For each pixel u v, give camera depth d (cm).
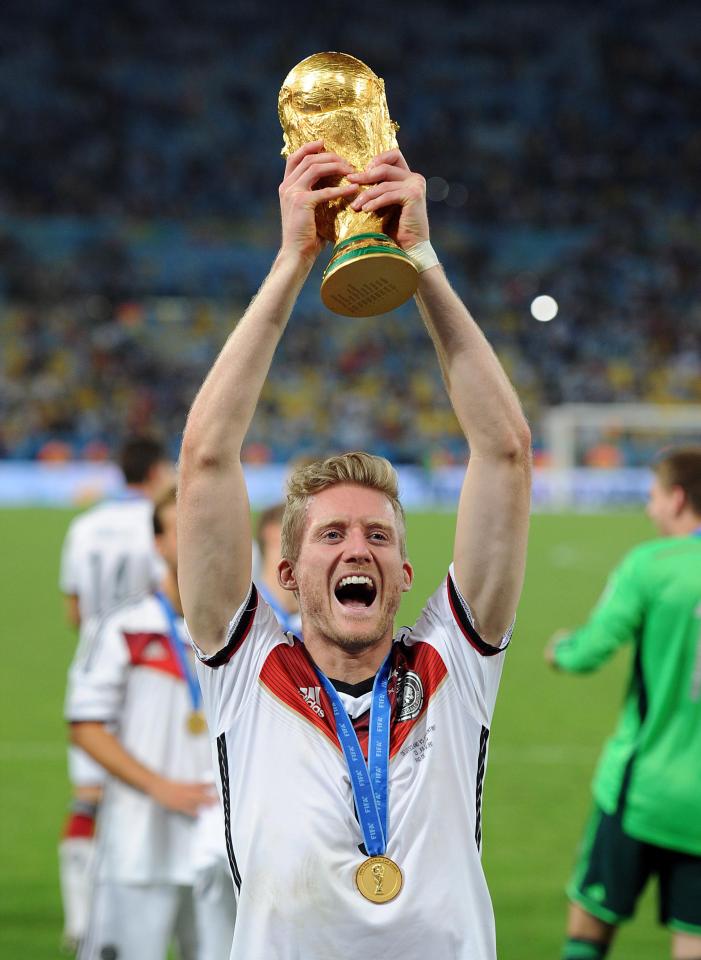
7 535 2786
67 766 1074
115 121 5275
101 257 4681
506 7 5897
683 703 521
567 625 1794
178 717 519
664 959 678
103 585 789
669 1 5938
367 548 301
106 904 500
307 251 304
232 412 301
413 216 299
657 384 4547
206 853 485
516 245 5088
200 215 5022
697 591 524
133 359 4356
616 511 3619
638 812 527
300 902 282
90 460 3962
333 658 308
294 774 293
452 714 303
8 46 5422
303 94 310
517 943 684
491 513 306
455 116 5591
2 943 670
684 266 5000
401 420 4225
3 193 4928
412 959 279
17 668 1477
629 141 5572
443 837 290
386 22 5834
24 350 4291
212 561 303
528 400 4459
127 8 5600
